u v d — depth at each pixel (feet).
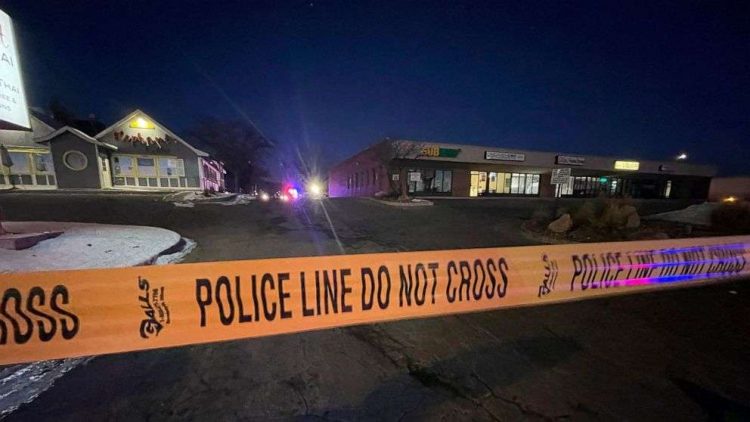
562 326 10.29
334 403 6.49
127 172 60.23
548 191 87.71
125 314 5.50
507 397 6.72
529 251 8.07
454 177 76.33
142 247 18.44
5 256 14.29
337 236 25.77
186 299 5.78
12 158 51.96
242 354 8.41
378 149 67.26
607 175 96.22
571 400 6.63
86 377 7.24
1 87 15.01
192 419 5.94
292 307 6.32
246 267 6.10
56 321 5.19
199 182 65.41
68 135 51.93
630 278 9.14
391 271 6.91
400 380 7.34
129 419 5.91
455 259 7.39
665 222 28.53
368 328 10.02
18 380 7.06
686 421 6.02
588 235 24.16
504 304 7.75
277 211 41.55
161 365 7.82
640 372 7.70
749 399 6.72
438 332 9.81
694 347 8.98
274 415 6.09
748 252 11.24
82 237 19.47
